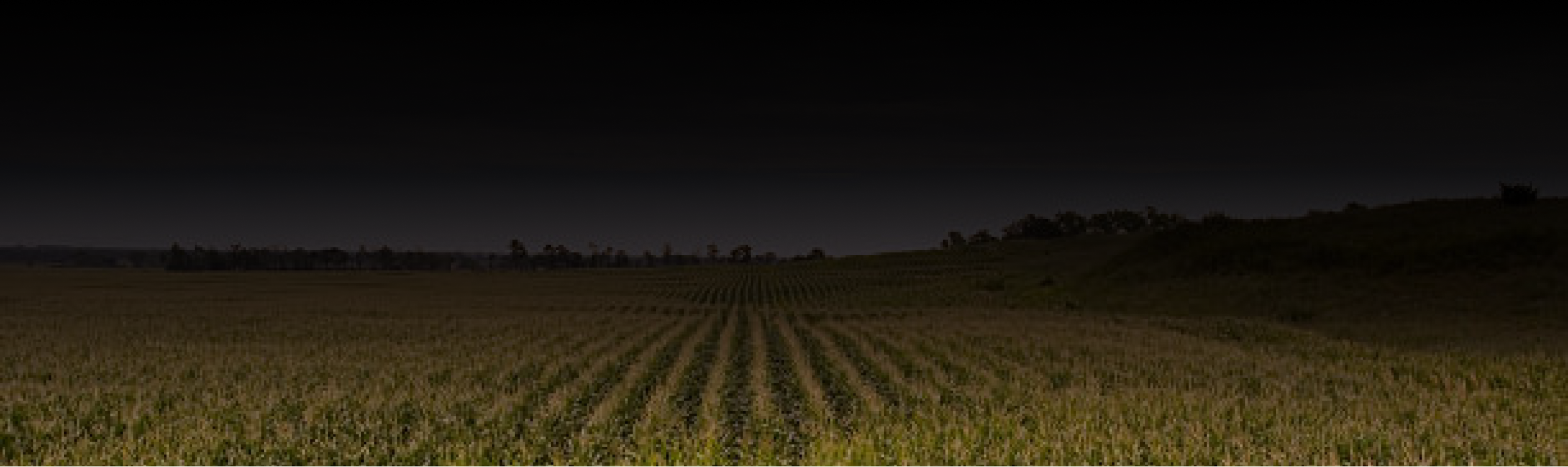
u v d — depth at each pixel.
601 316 64.12
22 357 33.69
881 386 25.22
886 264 128.75
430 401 20.31
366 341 41.91
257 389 23.11
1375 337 37.28
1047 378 25.61
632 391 24.62
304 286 125.56
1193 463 12.92
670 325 54.50
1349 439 13.86
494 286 127.44
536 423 18.11
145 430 17.06
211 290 106.88
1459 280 49.12
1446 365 26.30
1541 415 17.44
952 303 75.50
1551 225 56.12
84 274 161.38
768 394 22.69
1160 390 21.69
